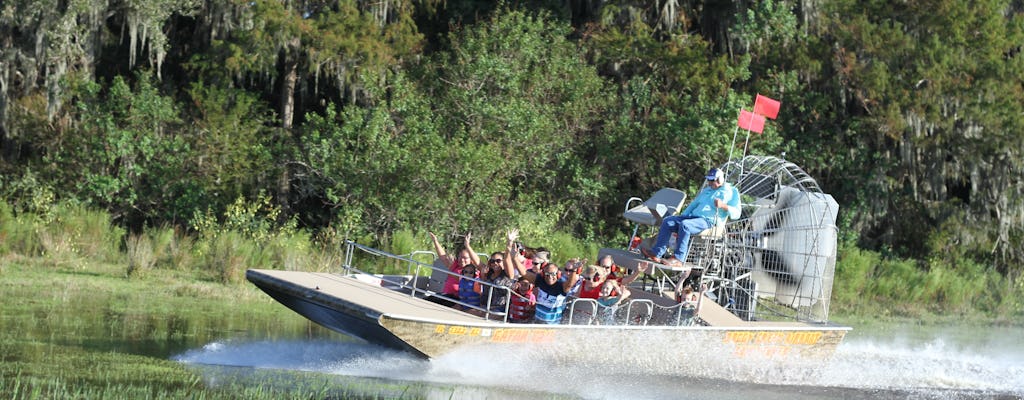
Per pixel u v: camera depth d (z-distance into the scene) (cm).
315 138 9719
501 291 4622
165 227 9375
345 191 9775
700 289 4862
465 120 10575
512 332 4216
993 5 11562
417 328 4019
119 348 4538
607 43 11000
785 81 10900
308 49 10125
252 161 10344
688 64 10762
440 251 5112
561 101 11056
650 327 4491
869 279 10025
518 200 10250
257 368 4272
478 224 9812
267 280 4528
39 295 6172
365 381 4100
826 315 5284
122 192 10125
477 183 9844
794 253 5312
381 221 9625
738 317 5112
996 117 11212
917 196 11894
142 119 10106
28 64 9856
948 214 11662
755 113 5841
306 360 4522
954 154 11544
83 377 3853
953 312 9481
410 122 9838
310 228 10344
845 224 11206
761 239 5362
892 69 11388
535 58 10831
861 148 11281
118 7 10112
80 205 9575
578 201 10875
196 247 8400
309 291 4275
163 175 10069
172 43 11362
